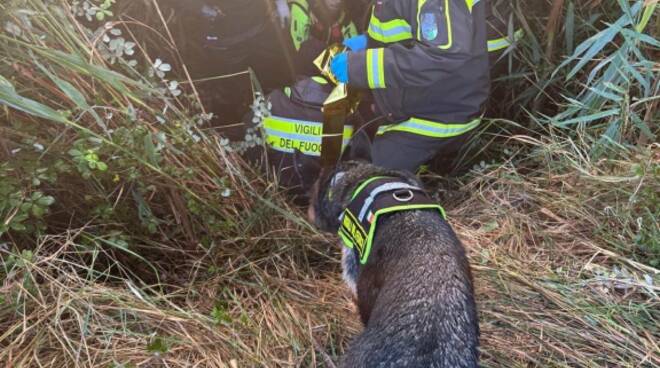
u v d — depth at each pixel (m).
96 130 2.50
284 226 3.08
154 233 2.79
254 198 2.97
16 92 2.24
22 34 2.21
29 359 2.17
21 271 2.37
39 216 2.33
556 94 3.73
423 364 1.73
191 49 3.46
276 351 2.46
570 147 3.46
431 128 3.30
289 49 3.55
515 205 3.32
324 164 3.28
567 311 2.61
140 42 3.33
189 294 2.66
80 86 2.45
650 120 3.33
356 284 2.32
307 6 3.55
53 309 2.28
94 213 2.61
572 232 3.09
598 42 3.02
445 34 3.02
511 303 2.68
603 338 2.51
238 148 3.06
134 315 2.38
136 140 2.44
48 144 2.40
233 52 3.43
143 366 2.25
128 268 2.67
